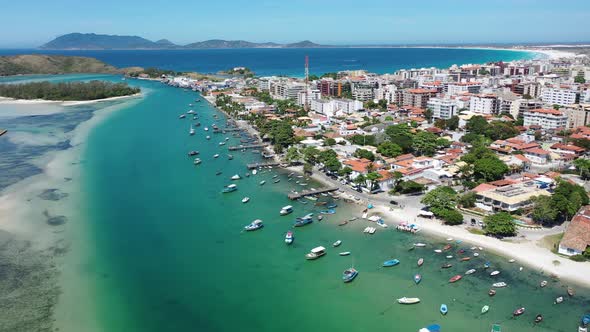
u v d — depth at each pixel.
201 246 152.62
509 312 114.38
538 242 149.12
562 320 110.62
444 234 157.75
